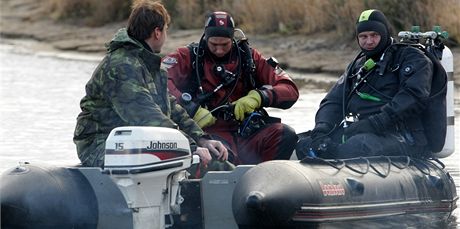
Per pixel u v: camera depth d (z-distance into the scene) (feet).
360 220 66.69
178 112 69.92
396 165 72.59
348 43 177.88
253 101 77.77
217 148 69.15
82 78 175.94
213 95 78.74
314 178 64.39
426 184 73.15
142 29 66.64
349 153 73.56
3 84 168.35
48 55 215.72
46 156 103.60
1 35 253.65
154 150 62.08
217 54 78.28
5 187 63.26
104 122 66.64
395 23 173.06
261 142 78.59
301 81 160.76
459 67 152.46
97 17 246.47
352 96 77.82
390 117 74.02
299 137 80.79
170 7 221.87
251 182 62.44
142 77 65.51
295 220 62.75
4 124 126.21
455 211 77.56
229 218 65.00
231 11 209.46
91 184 63.31
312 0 191.21
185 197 65.62
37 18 266.36
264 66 80.64
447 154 80.28
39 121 128.77
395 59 76.48
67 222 62.54
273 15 198.80
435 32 78.74
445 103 76.64
